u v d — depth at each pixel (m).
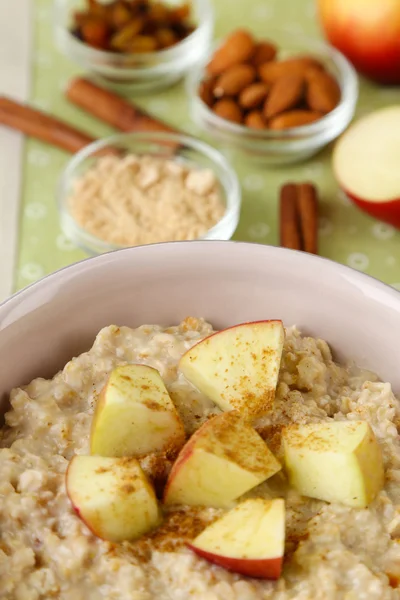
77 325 0.47
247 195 0.60
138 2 0.65
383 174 0.57
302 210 0.57
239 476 0.42
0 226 0.58
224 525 0.41
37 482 0.43
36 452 0.44
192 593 0.41
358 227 0.58
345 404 0.45
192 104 0.63
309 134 0.60
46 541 0.42
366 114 0.64
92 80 0.65
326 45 0.64
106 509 0.41
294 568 0.41
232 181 0.58
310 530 0.42
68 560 0.41
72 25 0.66
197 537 0.41
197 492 0.42
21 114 0.62
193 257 0.47
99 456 0.43
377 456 0.43
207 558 0.41
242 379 0.44
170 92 0.65
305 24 0.68
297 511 0.43
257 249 0.47
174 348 0.46
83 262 0.46
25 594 0.41
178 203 0.57
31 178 0.60
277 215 0.59
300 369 0.46
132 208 0.57
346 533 0.42
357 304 0.46
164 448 0.44
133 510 0.42
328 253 0.57
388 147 0.58
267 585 0.41
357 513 0.42
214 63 0.62
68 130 0.61
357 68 0.65
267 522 0.41
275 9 0.69
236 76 0.61
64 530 0.42
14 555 0.41
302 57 0.62
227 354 0.45
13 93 0.64
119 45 0.64
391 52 0.62
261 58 0.63
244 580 0.41
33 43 0.67
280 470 0.43
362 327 0.47
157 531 0.42
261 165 0.61
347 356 0.47
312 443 0.43
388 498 0.43
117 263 0.46
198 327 0.47
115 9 0.65
